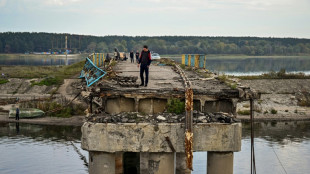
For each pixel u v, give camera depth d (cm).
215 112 1539
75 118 5234
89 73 1709
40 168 2838
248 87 1557
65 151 3400
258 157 3216
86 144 1403
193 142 1403
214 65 18662
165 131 1393
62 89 6488
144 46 1800
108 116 1449
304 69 17138
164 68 3344
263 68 17288
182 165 2444
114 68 3219
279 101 6875
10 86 6812
